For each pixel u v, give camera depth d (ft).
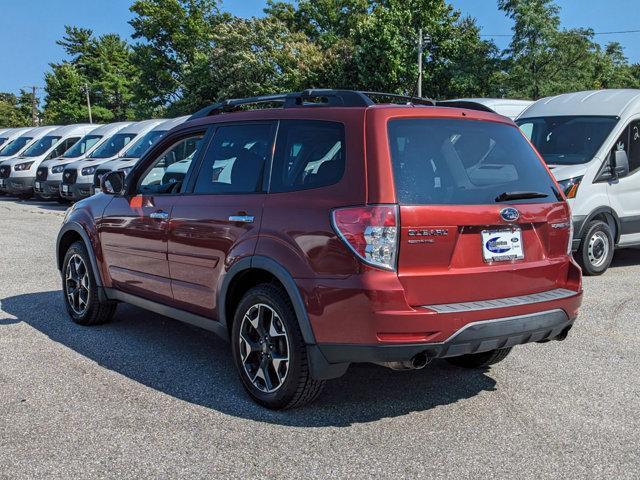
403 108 13.01
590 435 12.57
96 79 230.48
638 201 29.81
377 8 124.26
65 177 57.31
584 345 18.40
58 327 20.02
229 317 14.90
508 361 17.07
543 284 13.67
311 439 12.32
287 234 13.03
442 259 12.26
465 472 11.07
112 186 18.51
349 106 13.42
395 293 11.73
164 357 17.21
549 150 30.55
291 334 12.89
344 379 15.66
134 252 17.75
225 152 15.65
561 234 14.10
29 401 14.05
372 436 12.48
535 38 120.06
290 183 13.61
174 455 11.62
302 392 13.09
